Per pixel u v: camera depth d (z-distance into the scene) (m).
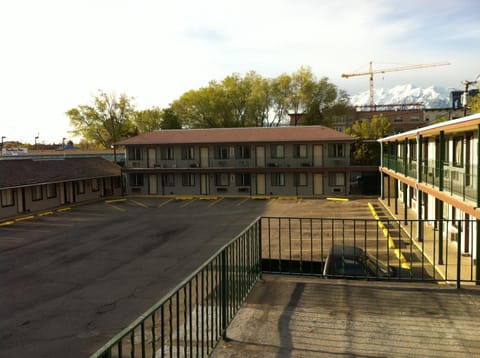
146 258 18.83
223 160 44.28
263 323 6.23
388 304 6.87
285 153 43.25
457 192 15.59
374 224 25.00
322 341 5.63
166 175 46.03
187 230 25.69
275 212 32.06
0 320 11.72
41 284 15.16
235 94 68.75
